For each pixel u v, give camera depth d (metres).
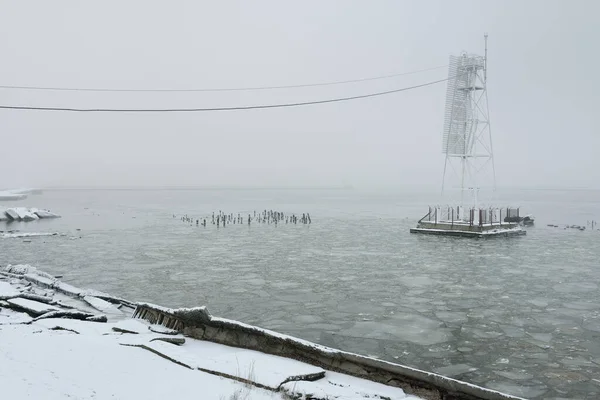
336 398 8.19
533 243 41.09
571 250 36.94
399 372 9.49
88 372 8.37
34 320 14.04
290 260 33.00
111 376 8.30
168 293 23.20
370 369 9.94
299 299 22.03
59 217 73.62
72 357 9.23
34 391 6.88
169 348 11.02
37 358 8.86
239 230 53.50
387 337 16.62
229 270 29.31
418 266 30.47
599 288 24.06
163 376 8.67
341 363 10.31
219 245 40.88
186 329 13.68
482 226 45.47
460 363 14.21
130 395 7.43
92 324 14.06
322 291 23.64
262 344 11.79
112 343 11.22
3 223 63.03
